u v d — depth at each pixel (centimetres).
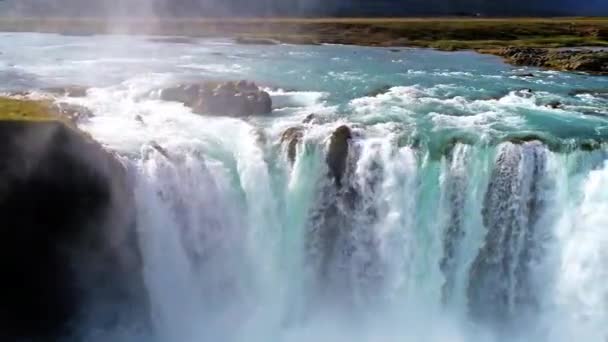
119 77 4422
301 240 2800
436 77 4750
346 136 2772
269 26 8888
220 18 10669
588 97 3962
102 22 9194
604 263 2586
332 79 4575
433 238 2748
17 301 2461
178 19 10156
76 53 5756
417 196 2734
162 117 3203
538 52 6238
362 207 2747
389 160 2720
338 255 2780
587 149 2744
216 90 3450
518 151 2673
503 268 2720
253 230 2781
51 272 2494
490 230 2725
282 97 3844
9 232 2392
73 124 2689
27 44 6425
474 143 2791
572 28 8831
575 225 2630
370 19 11069
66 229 2475
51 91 3681
